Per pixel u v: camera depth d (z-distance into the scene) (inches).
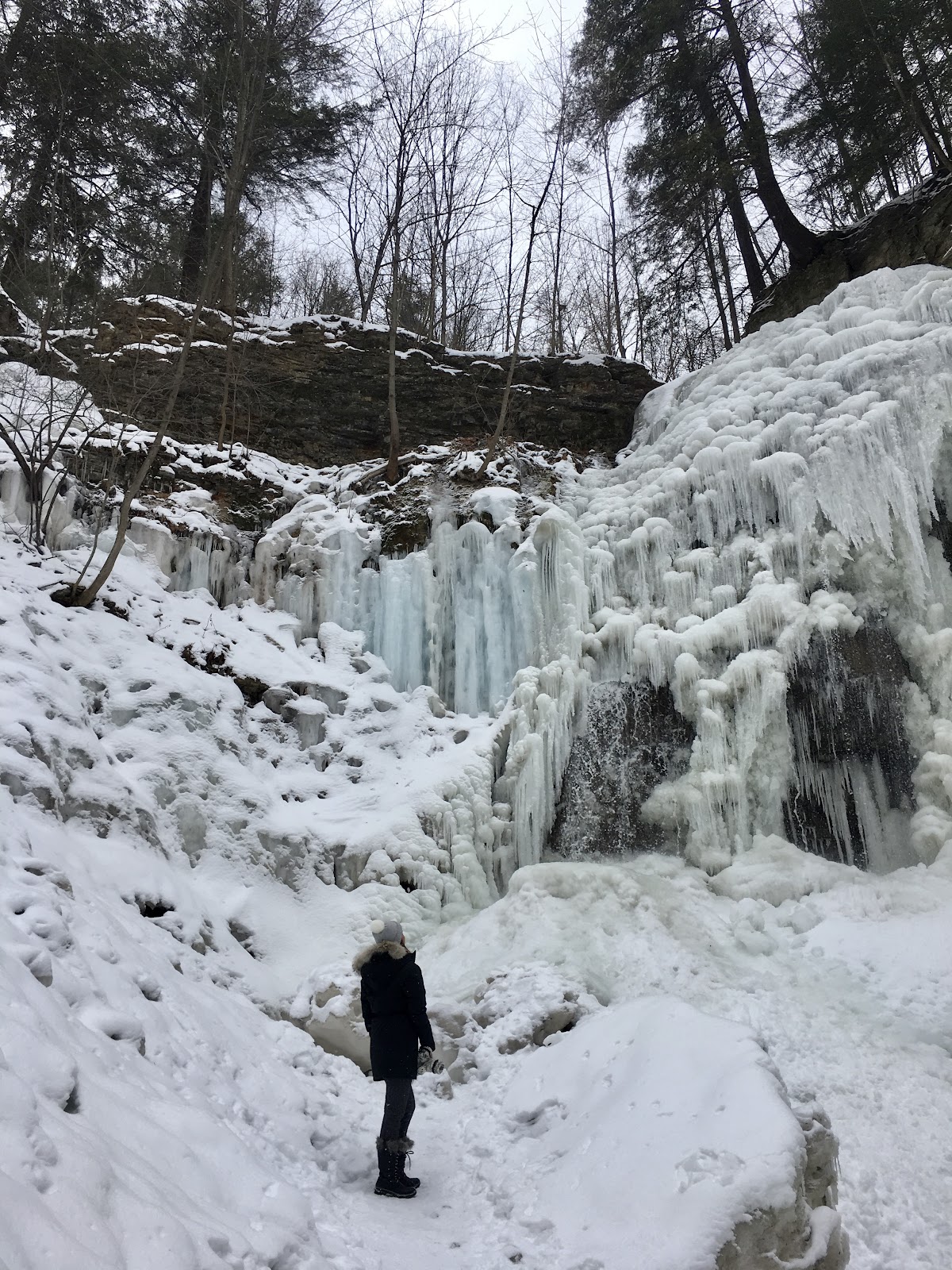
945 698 338.3
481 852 350.3
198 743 331.9
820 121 647.1
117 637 355.9
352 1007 242.2
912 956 263.9
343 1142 185.0
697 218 752.3
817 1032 240.1
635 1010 200.4
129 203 599.8
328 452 587.8
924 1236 170.1
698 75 690.2
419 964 290.8
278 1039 225.8
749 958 280.2
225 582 452.1
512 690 407.8
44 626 327.6
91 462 454.9
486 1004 245.3
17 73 576.7
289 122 684.7
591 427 619.5
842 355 420.8
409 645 431.8
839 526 361.4
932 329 383.9
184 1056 173.2
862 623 352.8
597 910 293.9
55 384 495.5
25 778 240.8
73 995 157.6
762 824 345.7
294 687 396.5
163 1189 115.2
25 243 517.3
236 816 319.0
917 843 317.7
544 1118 187.3
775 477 381.1
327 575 447.8
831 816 350.9
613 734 375.2
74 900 202.8
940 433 358.3
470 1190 173.5
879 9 580.4
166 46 594.2
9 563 358.6
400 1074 177.6
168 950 230.5
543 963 261.4
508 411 614.2
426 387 611.8
